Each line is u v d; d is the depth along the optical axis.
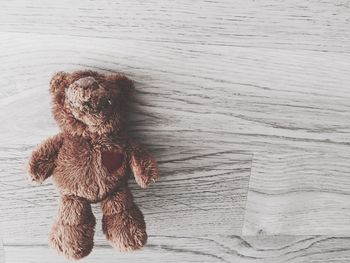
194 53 0.51
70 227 0.49
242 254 0.59
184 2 0.49
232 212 0.57
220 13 0.49
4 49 0.50
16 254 0.58
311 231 0.58
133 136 0.53
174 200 0.56
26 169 0.49
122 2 0.49
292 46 0.51
